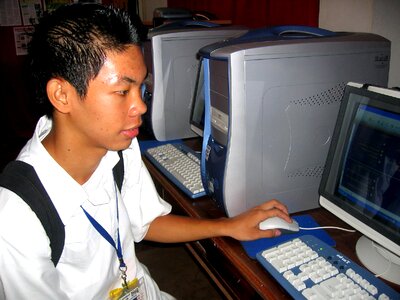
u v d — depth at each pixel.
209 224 0.93
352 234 0.94
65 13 0.62
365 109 0.82
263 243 0.89
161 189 1.37
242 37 1.01
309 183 1.04
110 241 0.82
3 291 0.69
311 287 0.71
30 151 0.72
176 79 1.56
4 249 0.65
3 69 3.80
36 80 0.64
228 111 0.92
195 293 1.89
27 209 0.66
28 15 3.70
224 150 0.96
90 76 0.60
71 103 0.63
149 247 2.26
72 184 0.72
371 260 0.81
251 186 0.98
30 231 0.66
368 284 0.70
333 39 0.98
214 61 0.96
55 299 0.72
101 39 0.59
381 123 0.78
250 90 0.90
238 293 0.90
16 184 0.67
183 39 1.51
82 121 0.65
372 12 1.27
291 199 1.04
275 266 0.77
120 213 0.89
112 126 0.64
